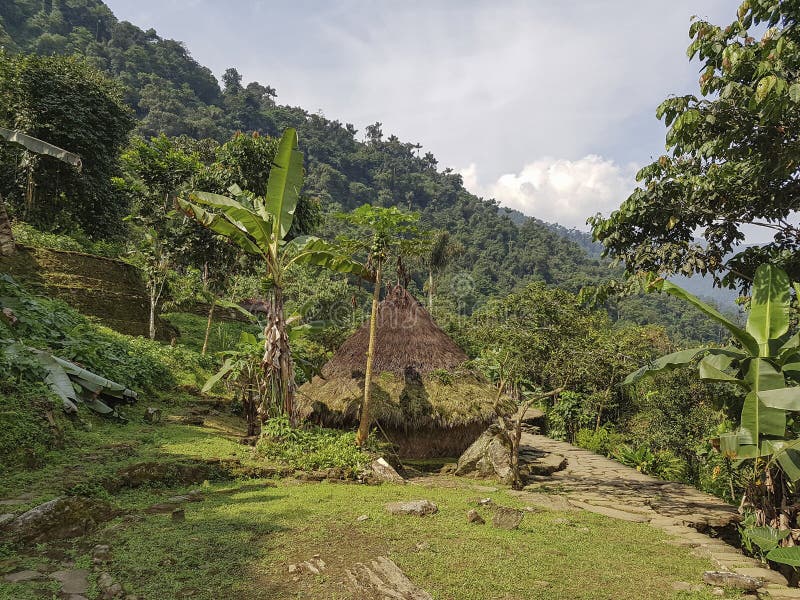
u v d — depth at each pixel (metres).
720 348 6.71
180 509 5.19
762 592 4.40
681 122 7.25
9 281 11.74
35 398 7.05
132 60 128.38
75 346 9.88
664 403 20.59
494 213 179.50
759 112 6.83
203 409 11.71
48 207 23.67
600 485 10.57
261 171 19.94
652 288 6.99
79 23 127.94
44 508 4.43
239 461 7.64
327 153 164.75
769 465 5.99
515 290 114.69
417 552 4.63
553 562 4.73
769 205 8.02
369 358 9.81
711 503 8.99
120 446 7.24
